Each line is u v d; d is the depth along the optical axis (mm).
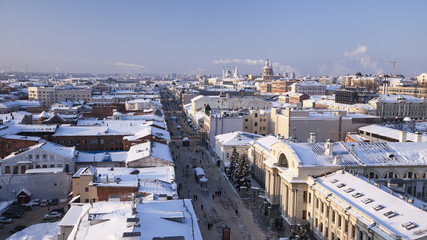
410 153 81375
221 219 84875
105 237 44344
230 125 158250
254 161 116500
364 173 75938
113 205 56531
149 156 95250
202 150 159500
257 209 91750
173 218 50250
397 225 50969
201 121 196125
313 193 71625
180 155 150000
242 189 100250
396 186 65500
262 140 116375
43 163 105750
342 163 76312
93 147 136125
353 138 124375
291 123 129625
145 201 59406
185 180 114938
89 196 74062
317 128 131375
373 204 57781
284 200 79562
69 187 98375
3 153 118375
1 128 128375
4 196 92812
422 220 50312
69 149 113188
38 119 179375
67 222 59531
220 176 120625
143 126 147375
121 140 138000
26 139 119500
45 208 91438
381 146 83688
